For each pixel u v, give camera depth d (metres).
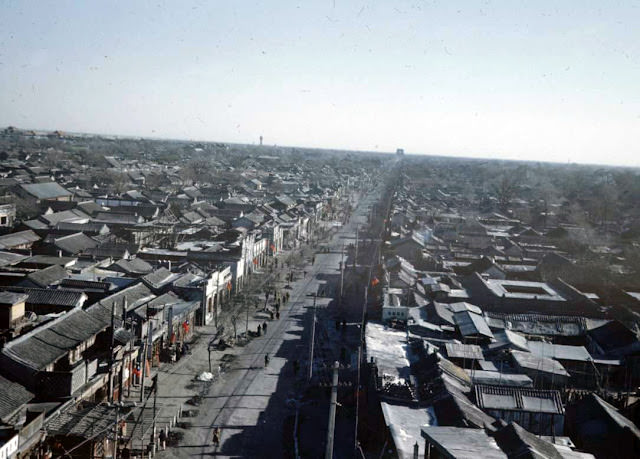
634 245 117.31
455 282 83.75
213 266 78.12
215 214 127.44
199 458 38.81
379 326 61.09
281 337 65.56
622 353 57.84
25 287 52.22
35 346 37.81
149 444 38.22
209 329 66.44
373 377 46.72
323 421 45.34
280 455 39.88
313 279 95.75
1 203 115.62
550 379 50.31
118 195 143.62
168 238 99.25
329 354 60.78
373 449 40.56
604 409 42.44
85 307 51.62
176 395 48.22
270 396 49.62
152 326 52.69
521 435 31.08
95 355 42.81
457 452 27.55
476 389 42.44
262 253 102.81
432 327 60.75
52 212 114.12
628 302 78.75
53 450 33.28
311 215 150.25
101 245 84.12
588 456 35.28
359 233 148.88
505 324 65.06
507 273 94.19
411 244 103.06
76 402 37.53
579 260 98.75
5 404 31.81
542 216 159.62
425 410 40.56
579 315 72.75
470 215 167.50
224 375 53.47
